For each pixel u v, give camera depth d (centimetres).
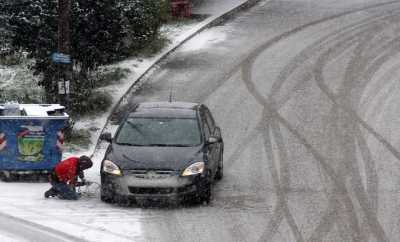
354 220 3384
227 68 6888
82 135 4909
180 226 3228
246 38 8031
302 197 3766
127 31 5844
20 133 3997
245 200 3703
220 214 3447
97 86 6156
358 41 7788
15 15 5603
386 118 5444
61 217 3297
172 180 3484
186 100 5962
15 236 2991
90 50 5669
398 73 6600
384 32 8144
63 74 4891
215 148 3931
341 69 6788
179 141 3784
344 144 4844
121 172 3509
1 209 3400
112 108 5600
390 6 9544
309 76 6588
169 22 8456
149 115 3978
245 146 4825
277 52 7438
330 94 6066
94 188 3916
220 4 9538
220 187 3966
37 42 5538
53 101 5406
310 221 3356
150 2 7256
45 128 4016
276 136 5041
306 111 5628
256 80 6500
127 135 3838
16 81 6297
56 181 3631
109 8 5572
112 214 3381
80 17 5503
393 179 4125
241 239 3067
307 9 9450
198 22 8488
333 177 4159
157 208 3541
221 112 5638
